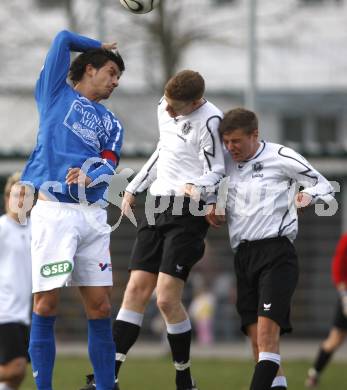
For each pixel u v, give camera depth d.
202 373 51.38
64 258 25.39
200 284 71.00
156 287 28.47
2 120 91.94
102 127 26.45
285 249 28.25
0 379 27.56
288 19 95.81
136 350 66.38
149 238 28.48
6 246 28.28
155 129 88.56
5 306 27.94
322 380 48.84
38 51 92.94
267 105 97.56
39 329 26.03
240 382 47.34
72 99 26.00
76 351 64.88
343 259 46.16
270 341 27.56
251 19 61.34
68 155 25.61
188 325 28.17
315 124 101.88
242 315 29.14
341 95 97.44
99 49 27.08
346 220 71.38
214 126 27.66
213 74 97.81
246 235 28.47
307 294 73.81
